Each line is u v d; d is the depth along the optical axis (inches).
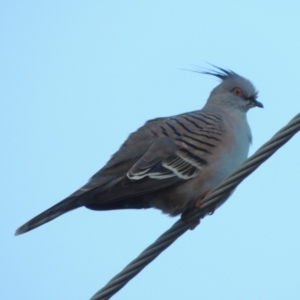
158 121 515.5
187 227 439.8
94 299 406.3
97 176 476.1
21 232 440.8
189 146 497.7
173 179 484.7
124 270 417.4
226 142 515.5
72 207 458.0
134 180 472.7
